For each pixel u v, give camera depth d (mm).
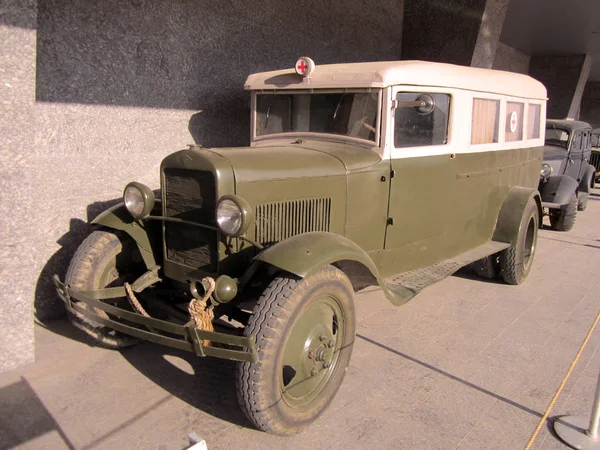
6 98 3238
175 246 3541
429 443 3004
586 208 11664
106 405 3264
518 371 3879
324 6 7004
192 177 3297
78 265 3680
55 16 4223
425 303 5215
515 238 5523
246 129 6102
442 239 4781
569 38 14219
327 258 2975
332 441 2992
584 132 10367
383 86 3787
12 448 2836
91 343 4043
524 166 6191
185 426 3088
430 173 4391
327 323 3205
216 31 5531
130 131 4898
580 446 2980
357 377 3703
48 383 3477
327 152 3811
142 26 4840
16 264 3482
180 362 3852
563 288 5844
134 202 3539
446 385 3639
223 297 2928
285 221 3438
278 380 2807
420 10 9195
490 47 9461
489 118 5160
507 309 5117
